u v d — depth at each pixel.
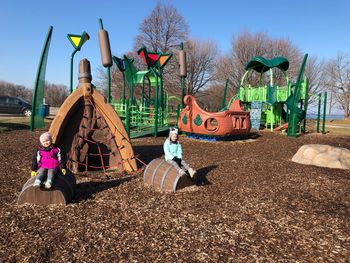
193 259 3.76
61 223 4.75
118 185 6.84
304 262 3.73
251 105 23.08
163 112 20.19
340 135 20.36
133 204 5.64
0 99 31.95
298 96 17.92
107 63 9.87
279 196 6.31
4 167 8.32
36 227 4.59
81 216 5.04
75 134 8.05
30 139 14.14
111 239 4.25
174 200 5.89
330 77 63.09
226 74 50.41
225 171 8.48
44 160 5.64
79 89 7.87
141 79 22.89
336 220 5.07
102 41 9.75
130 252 3.91
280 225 4.82
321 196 6.40
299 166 9.41
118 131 8.13
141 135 16.08
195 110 15.16
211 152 11.84
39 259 3.71
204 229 4.62
